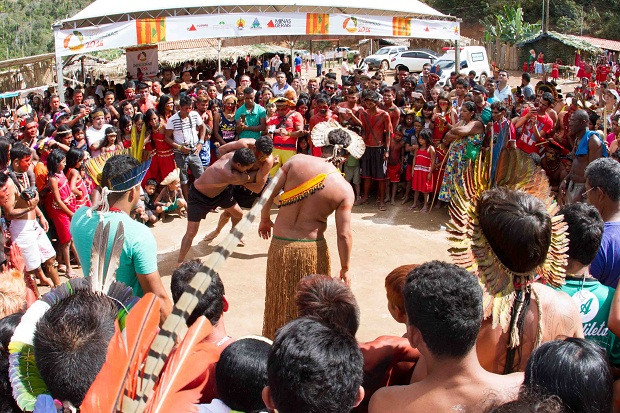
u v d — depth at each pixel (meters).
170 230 7.89
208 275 1.32
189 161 8.43
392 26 12.27
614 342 2.82
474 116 7.86
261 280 6.25
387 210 8.77
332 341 1.71
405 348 2.59
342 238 4.25
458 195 2.41
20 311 2.61
